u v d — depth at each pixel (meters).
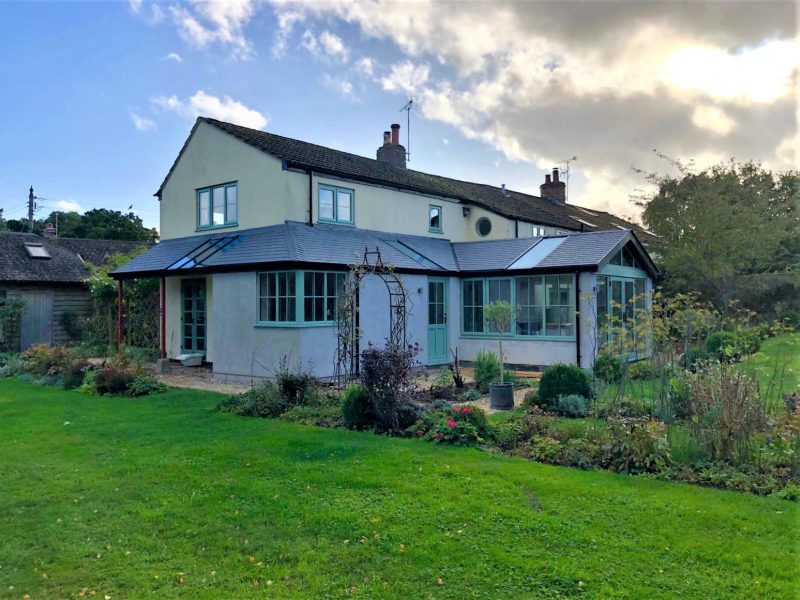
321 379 14.52
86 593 4.20
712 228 23.23
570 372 10.58
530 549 4.71
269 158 16.98
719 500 5.69
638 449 6.84
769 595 3.93
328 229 17.30
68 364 15.75
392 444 8.23
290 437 8.72
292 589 4.21
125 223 51.34
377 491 6.19
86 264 25.16
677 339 11.32
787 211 25.55
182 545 4.97
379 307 16.16
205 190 19.08
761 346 14.74
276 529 5.26
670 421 7.84
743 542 4.72
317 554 4.74
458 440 8.20
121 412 11.08
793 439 6.57
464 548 4.77
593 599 3.94
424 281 17.61
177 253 18.12
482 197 25.22
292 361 14.12
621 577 4.22
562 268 16.38
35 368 16.95
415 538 4.98
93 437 8.96
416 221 20.94
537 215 25.38
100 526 5.41
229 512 5.68
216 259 16.08
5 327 23.72
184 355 19.02
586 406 10.10
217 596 4.12
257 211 17.33
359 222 18.69
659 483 6.28
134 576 4.44
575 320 16.30
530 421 8.61
